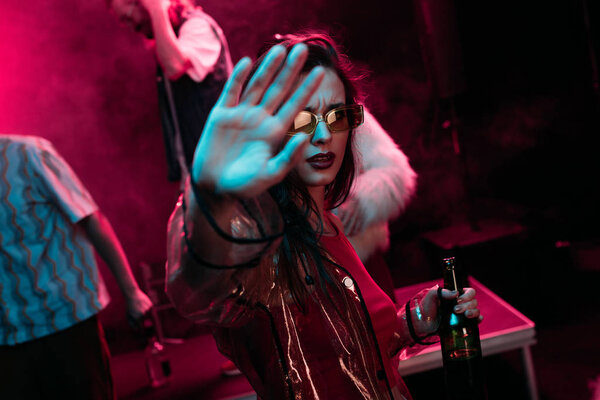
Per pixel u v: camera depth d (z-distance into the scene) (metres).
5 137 1.98
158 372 2.68
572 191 4.37
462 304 1.21
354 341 1.04
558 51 4.23
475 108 4.36
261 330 1.01
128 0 2.56
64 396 2.05
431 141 4.42
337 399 1.01
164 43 2.49
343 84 1.08
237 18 4.29
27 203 1.97
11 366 1.98
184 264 0.79
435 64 3.62
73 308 2.03
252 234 0.81
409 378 2.85
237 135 0.69
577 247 4.08
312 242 1.03
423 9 3.54
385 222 1.84
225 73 2.68
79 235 2.09
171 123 2.74
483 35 4.26
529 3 4.20
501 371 2.98
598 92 4.19
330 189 1.28
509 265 3.36
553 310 3.38
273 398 1.02
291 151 0.67
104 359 2.12
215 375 2.69
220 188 0.69
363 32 4.34
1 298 1.95
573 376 2.84
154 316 3.57
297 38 1.09
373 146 1.81
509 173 4.41
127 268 2.21
